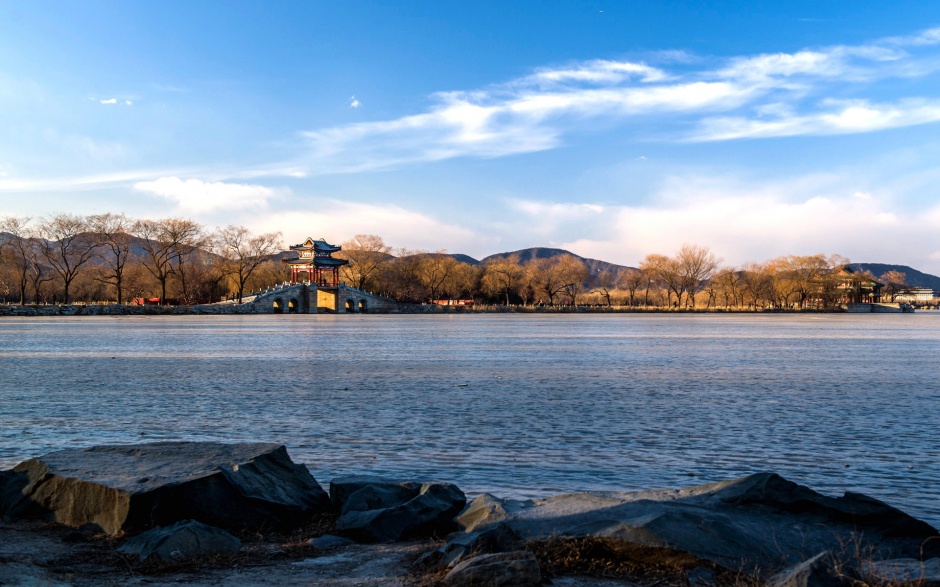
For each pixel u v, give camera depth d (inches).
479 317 7628.0
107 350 2837.1
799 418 1270.9
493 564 455.2
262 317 7313.0
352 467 909.2
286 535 603.5
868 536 533.3
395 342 3415.4
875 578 441.1
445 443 1053.8
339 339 3654.0
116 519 580.4
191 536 537.6
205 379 1857.8
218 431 1143.6
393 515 601.0
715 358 2544.3
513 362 2368.4
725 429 1160.2
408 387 1700.3
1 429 1154.0
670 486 820.0
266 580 487.5
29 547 549.0
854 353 2805.1
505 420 1245.7
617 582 472.7
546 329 4867.1
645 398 1518.2
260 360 2423.7
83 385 1721.2
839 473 880.3
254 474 641.0
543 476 863.7
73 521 603.5
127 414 1304.1
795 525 540.4
